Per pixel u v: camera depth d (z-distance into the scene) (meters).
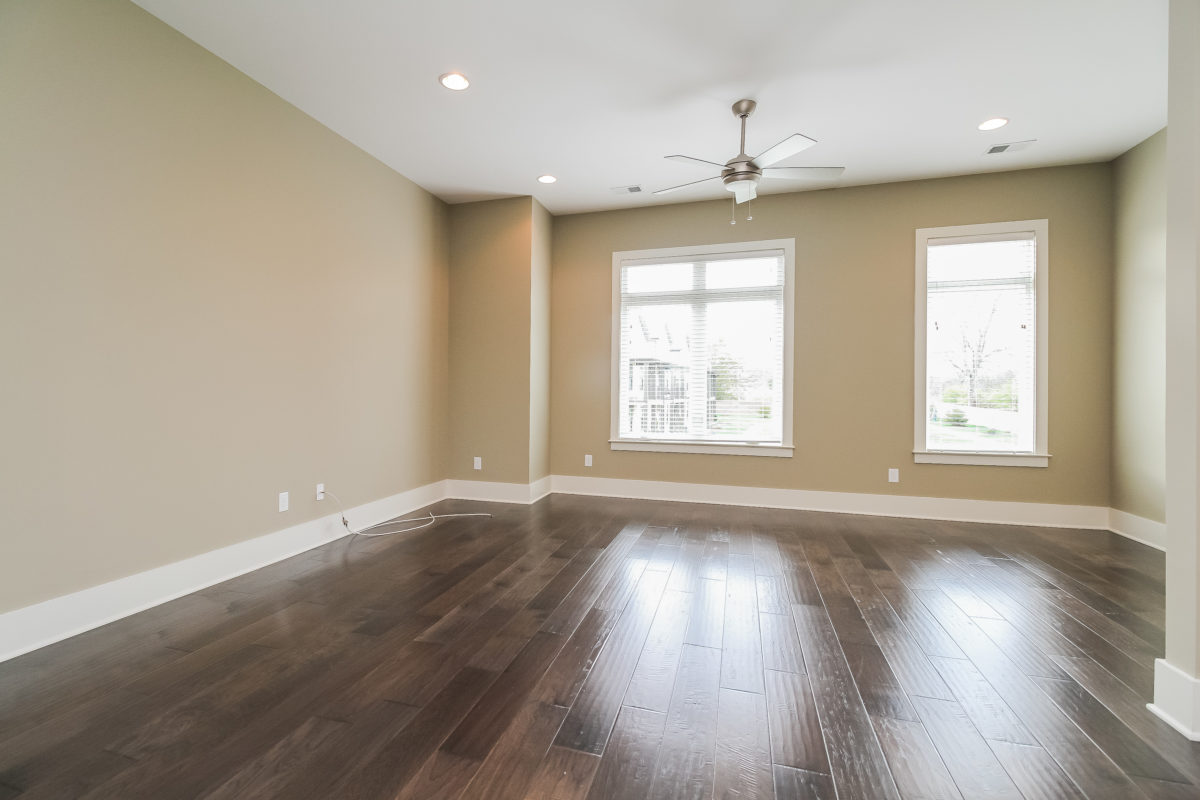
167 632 2.09
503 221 4.52
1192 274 1.46
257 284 2.82
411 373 4.16
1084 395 3.76
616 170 3.92
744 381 4.51
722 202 4.50
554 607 2.36
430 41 2.46
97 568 2.13
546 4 2.22
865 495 4.19
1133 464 3.50
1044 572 2.85
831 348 4.25
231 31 2.40
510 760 1.36
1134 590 2.59
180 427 2.44
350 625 2.17
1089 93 2.86
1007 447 3.95
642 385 4.76
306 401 3.16
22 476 1.89
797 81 2.77
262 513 2.88
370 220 3.67
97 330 2.11
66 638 2.02
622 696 1.67
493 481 4.59
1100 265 3.72
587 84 2.81
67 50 1.99
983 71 2.67
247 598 2.44
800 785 1.28
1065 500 3.80
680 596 2.49
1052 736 1.47
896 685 1.74
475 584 2.64
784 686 1.73
